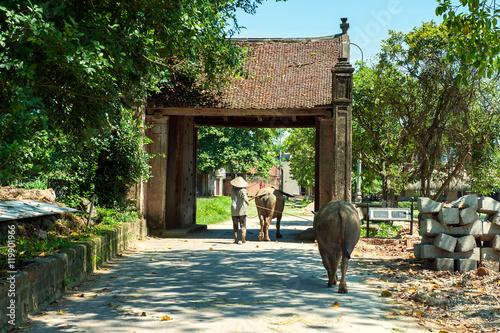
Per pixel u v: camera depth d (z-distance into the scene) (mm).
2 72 6105
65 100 8125
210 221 22891
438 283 8086
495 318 5828
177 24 8461
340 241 7496
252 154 44406
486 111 17656
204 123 19594
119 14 7984
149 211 15922
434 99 18391
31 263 6242
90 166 13461
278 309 6312
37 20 5855
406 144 20766
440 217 9109
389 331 5375
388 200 23094
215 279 8453
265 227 15141
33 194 10680
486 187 20188
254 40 18234
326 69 16500
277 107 14945
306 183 47062
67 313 6016
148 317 5875
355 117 21359
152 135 15883
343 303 6711
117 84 9250
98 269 9227
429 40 17562
